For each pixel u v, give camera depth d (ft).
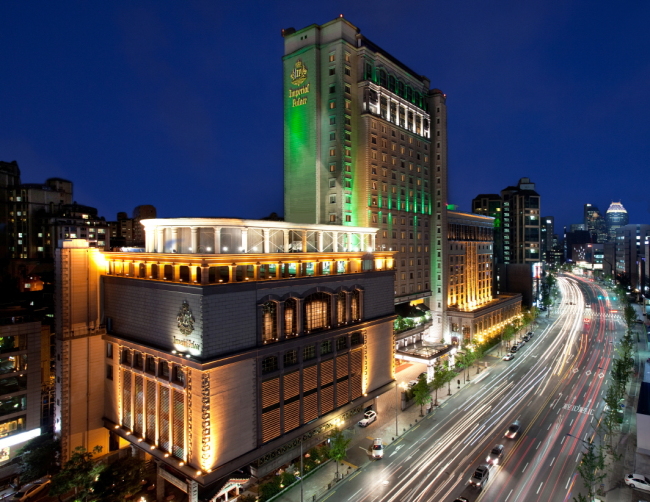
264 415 151.74
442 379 228.02
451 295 351.87
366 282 203.92
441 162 332.60
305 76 265.13
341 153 256.52
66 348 170.19
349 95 262.26
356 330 194.90
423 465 165.48
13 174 494.18
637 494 145.38
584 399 234.99
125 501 147.74
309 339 169.58
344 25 258.57
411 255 310.45
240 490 145.18
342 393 188.85
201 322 132.77
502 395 242.58
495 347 351.67
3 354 176.04
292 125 273.75
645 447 160.56
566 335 407.64
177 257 142.41
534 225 572.92
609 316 511.81
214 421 134.62
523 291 508.94
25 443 178.70
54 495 138.00
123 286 170.30
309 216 266.16
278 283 157.89
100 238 501.56
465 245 377.09
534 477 155.33
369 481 155.43
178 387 141.08
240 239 155.12
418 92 324.60
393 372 224.74
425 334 334.65
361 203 265.54
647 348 351.05
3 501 153.38
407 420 208.44
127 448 177.88
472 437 188.75
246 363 145.07
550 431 194.59
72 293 172.55
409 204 307.17
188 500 148.15
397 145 294.05
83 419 174.91
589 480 136.46
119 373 172.04
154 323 154.10
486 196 589.73
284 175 280.10
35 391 184.34
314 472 162.20
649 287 523.70
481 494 144.66
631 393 246.47
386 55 286.66
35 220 480.23
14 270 429.38
